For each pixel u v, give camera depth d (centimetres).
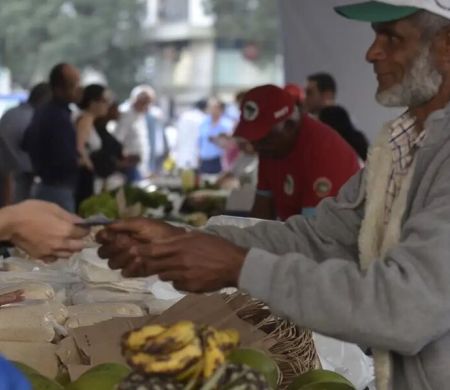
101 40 2989
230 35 3041
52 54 2936
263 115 477
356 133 713
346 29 816
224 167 1350
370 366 329
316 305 217
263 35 3038
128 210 602
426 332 214
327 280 218
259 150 490
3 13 2947
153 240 230
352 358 322
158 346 187
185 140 1628
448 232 216
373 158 253
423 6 235
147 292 340
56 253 240
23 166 890
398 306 213
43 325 287
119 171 1013
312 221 278
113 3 3025
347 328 215
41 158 814
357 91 818
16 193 891
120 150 1007
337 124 710
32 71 2920
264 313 290
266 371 234
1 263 376
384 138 252
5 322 286
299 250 276
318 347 319
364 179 266
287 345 271
